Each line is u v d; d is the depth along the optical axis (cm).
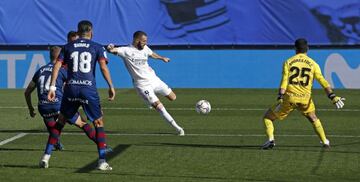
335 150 2848
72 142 3080
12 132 3459
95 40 5978
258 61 5944
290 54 5909
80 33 2408
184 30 5956
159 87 3416
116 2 5956
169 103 4847
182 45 5969
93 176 2300
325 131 3484
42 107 2720
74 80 2366
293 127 3638
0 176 2294
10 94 5516
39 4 6003
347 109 4491
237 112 4312
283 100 2836
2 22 6028
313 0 5856
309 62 2800
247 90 5772
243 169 2436
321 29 5869
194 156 2708
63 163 2542
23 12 6016
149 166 2492
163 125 3738
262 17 5906
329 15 5866
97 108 2388
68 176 2297
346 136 3300
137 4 5953
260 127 3638
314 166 2494
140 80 3362
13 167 2462
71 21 5991
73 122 2553
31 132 3459
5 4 6012
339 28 5856
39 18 6016
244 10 5919
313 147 2933
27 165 2506
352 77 5894
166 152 2802
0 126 3703
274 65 5934
